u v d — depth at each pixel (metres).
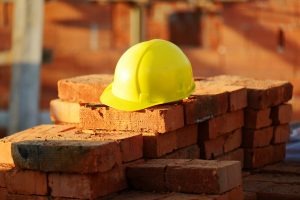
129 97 6.76
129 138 6.32
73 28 21.09
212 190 5.95
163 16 21.09
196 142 7.13
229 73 20.78
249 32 20.53
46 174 6.08
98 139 6.22
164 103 6.73
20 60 15.77
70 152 5.91
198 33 21.02
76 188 5.96
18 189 6.21
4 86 21.08
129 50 6.97
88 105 6.83
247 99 7.80
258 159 7.91
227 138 7.54
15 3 15.79
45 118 17.66
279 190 7.09
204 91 7.38
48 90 21.17
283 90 8.15
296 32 20.27
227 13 20.62
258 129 7.86
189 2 20.86
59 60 21.12
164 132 6.48
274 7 20.34
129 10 20.83
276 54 20.42
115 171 6.14
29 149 6.07
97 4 20.97
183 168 6.06
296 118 19.98
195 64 20.89
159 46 6.89
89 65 21.12
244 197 6.91
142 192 6.21
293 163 8.28
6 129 18.22
